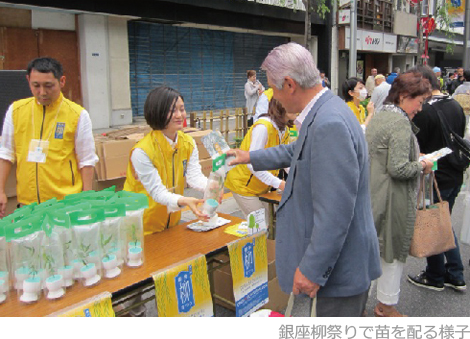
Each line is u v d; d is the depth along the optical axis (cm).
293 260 185
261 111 552
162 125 232
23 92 379
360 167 175
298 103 180
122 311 203
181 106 235
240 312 240
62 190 264
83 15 987
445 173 338
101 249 191
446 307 318
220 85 1459
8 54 910
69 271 184
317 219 166
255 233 247
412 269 378
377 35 1903
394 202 262
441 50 2830
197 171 269
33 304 173
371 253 188
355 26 1144
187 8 1157
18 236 173
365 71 2114
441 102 334
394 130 255
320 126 166
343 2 1488
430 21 1423
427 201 301
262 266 253
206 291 215
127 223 203
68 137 264
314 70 176
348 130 166
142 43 1190
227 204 541
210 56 1402
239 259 236
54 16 968
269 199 326
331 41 1673
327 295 182
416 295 335
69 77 1018
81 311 165
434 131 334
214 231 252
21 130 262
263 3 1351
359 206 180
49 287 174
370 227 187
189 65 1338
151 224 249
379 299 281
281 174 417
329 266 168
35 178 260
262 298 256
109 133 470
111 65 1066
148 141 235
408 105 263
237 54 1500
